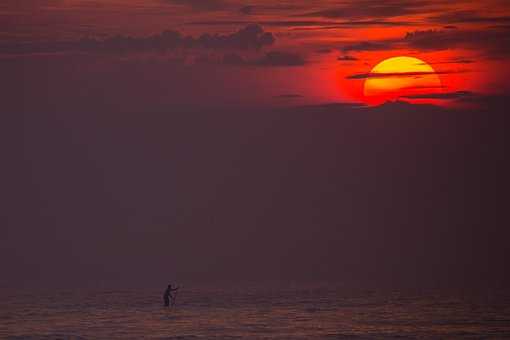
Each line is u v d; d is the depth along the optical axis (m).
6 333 147.38
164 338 137.88
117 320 174.50
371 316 182.00
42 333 146.88
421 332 147.38
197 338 138.00
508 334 144.12
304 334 144.12
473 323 163.75
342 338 138.00
